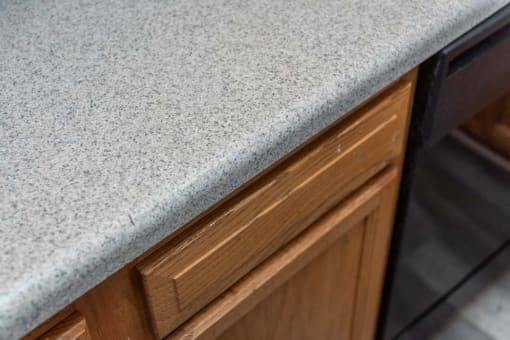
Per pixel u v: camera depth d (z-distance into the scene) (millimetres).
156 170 511
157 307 572
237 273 639
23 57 647
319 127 595
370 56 621
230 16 687
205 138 538
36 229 466
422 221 965
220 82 595
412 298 1121
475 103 838
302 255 710
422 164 875
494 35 795
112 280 529
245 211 598
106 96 588
